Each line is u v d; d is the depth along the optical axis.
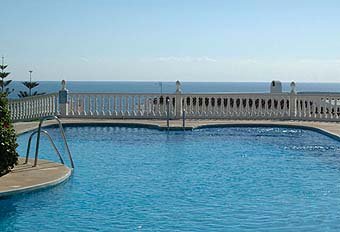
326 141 17.78
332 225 8.09
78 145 16.62
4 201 9.23
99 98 24.09
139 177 11.66
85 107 24.42
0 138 10.46
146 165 13.20
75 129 20.86
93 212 8.74
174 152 15.34
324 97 23.17
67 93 23.84
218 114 23.92
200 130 20.72
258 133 19.97
